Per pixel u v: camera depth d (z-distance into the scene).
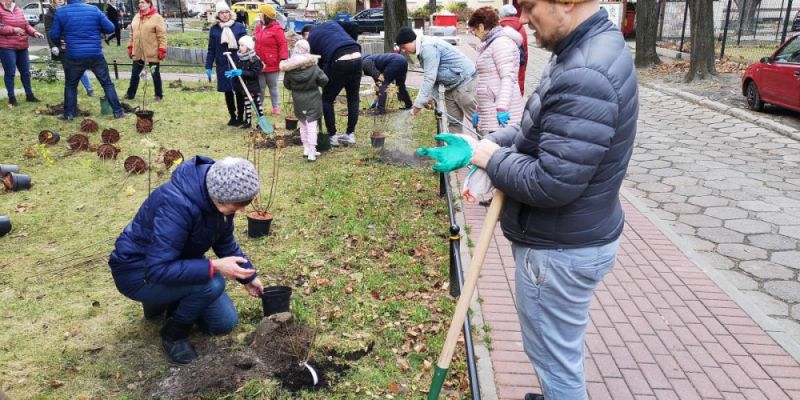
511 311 4.34
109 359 3.65
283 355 3.64
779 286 4.94
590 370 3.65
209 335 3.89
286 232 5.74
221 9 9.60
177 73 17.67
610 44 2.15
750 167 8.27
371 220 6.07
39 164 7.75
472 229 5.87
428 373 3.65
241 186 3.18
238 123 10.22
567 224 2.32
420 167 7.97
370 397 3.39
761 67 11.46
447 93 7.39
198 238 3.37
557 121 2.14
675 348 3.89
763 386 3.51
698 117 11.70
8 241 5.41
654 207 6.79
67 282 4.64
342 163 8.06
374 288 4.67
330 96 8.61
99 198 6.58
